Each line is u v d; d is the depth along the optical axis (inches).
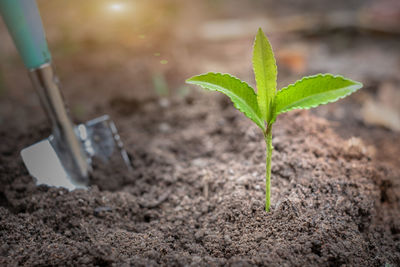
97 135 22.3
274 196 20.0
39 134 23.4
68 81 29.9
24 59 19.7
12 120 25.3
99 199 20.4
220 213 19.9
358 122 25.2
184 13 46.2
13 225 19.2
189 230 19.8
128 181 21.9
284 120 22.5
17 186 20.6
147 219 20.5
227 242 18.9
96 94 27.5
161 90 27.3
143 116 25.7
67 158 21.1
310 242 18.6
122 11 32.1
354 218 19.4
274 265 18.0
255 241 18.8
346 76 30.1
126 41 34.4
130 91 27.3
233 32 40.6
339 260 18.3
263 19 44.4
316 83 17.9
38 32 19.4
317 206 19.6
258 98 18.4
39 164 20.9
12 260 18.2
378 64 32.8
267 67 18.1
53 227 19.6
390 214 20.6
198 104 26.0
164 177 21.9
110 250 18.5
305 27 40.5
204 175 21.6
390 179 21.0
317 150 21.2
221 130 24.1
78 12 35.6
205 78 18.2
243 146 22.7
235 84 18.2
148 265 18.1
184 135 24.2
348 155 21.1
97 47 34.8
